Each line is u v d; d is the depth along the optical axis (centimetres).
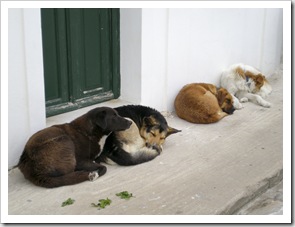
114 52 375
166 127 330
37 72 300
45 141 278
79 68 359
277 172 313
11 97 290
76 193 277
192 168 311
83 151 292
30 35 292
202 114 374
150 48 370
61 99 354
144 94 376
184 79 404
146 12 358
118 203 270
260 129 375
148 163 313
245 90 433
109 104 376
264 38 490
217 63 437
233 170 311
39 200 270
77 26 350
